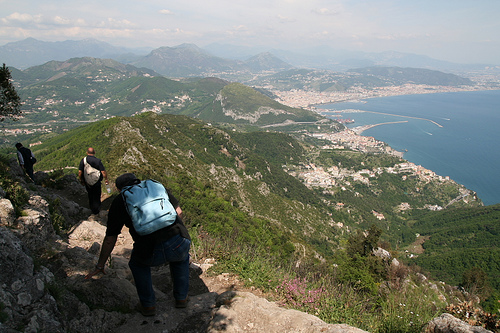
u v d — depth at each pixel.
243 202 93.00
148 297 4.41
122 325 4.16
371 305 6.78
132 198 4.22
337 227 109.06
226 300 4.75
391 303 6.55
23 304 3.48
